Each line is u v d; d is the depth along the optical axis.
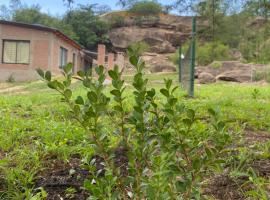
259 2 10.99
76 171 3.07
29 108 7.18
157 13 55.09
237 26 38.28
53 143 3.71
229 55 38.50
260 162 3.35
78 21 48.50
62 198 2.61
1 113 6.30
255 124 5.48
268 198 2.55
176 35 54.25
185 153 1.71
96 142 1.81
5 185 2.78
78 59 35.28
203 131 3.94
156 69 33.69
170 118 1.71
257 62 35.50
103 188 1.74
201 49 38.25
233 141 4.05
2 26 26.16
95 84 1.71
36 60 26.23
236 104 8.31
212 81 24.00
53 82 1.72
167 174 1.63
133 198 1.80
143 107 1.70
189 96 11.00
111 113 1.83
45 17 47.16
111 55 29.78
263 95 12.02
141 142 1.73
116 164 3.11
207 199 2.36
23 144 3.99
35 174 3.02
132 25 54.31
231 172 2.88
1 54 26.17
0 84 22.67
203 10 12.42
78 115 1.76
